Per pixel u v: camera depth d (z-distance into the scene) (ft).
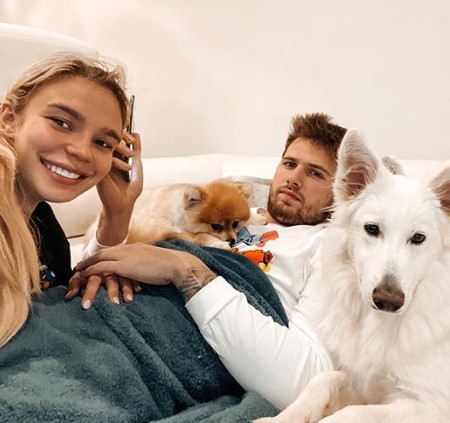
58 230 4.90
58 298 3.79
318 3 8.44
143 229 6.84
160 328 3.81
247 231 6.26
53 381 3.05
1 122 3.79
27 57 7.43
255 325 3.92
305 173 5.70
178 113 10.83
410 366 3.85
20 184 3.77
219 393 4.08
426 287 3.90
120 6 11.16
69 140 3.63
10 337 3.13
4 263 3.18
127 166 4.89
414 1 7.57
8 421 2.75
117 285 3.89
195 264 4.12
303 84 8.95
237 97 9.85
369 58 8.16
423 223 3.82
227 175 8.51
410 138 8.09
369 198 4.06
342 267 4.28
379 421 3.51
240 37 9.51
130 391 3.28
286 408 3.72
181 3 10.14
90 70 3.86
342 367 4.24
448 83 7.57
